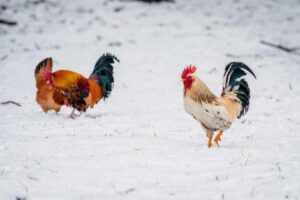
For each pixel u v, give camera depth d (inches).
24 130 526.9
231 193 354.9
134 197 349.1
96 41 1155.9
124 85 815.1
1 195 353.7
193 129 549.3
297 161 426.3
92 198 348.2
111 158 431.2
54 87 573.0
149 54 1050.1
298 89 773.9
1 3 1368.1
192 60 1000.2
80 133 518.0
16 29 1230.9
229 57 1016.9
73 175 391.9
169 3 1439.5
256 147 470.9
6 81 831.1
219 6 1439.5
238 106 458.3
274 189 361.4
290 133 531.5
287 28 1266.0
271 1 1497.3
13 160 426.0
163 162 420.8
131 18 1315.2
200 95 437.7
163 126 561.9
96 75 633.0
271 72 894.4
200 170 402.0
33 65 958.4
